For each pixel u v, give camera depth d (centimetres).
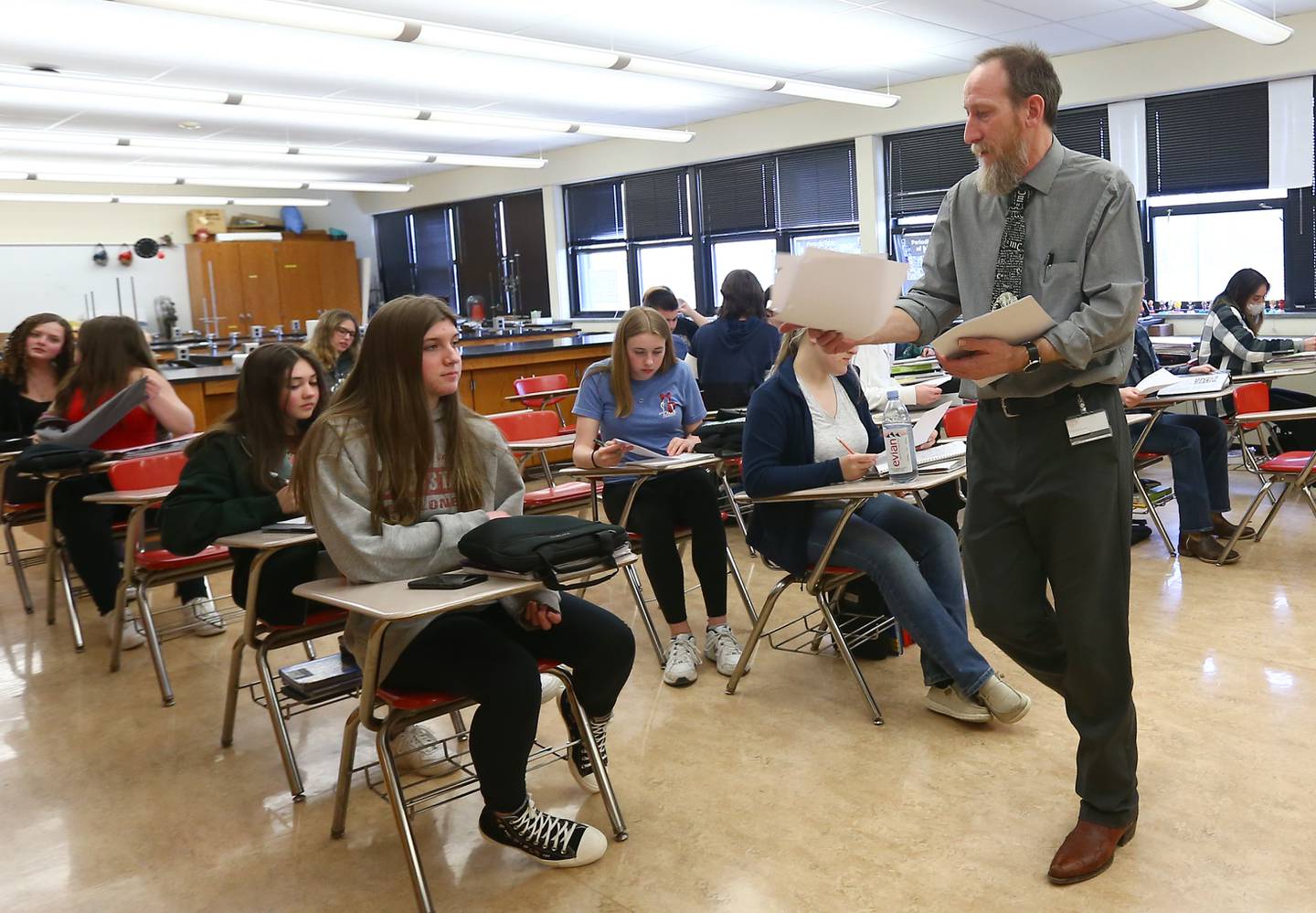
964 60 833
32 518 445
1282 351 555
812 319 202
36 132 945
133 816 263
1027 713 295
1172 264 830
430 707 217
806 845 231
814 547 301
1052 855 220
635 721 305
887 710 302
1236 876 208
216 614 412
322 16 524
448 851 238
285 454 271
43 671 378
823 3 652
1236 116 766
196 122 934
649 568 342
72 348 473
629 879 221
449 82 846
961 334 186
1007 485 207
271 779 281
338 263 1410
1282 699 293
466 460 234
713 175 1111
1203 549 437
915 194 958
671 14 668
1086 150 849
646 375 368
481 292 1389
